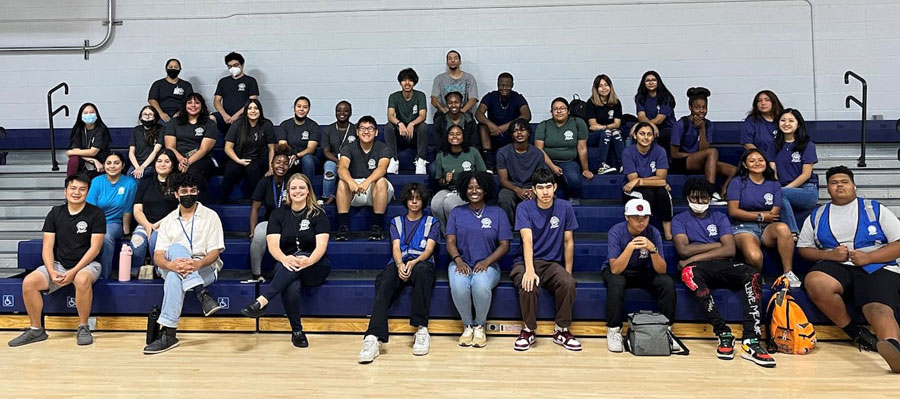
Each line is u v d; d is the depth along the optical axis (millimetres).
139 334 3984
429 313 3924
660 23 6227
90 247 3984
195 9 6453
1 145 6129
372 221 4613
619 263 3699
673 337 3572
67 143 6113
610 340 3623
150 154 5203
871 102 6090
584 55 6270
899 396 2850
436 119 5359
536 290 3689
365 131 4680
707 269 3711
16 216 5113
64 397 2896
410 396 2902
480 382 3084
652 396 2883
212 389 3000
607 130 5289
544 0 6281
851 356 3451
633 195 4430
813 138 5734
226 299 3980
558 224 3877
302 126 5441
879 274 3494
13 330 4078
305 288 4004
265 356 3523
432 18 6348
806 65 6125
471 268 3863
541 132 5051
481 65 6328
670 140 5297
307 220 3924
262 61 6434
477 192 3881
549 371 3248
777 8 6148
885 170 5156
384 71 6375
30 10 6531
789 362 3365
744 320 3545
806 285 3641
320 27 6414
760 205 4113
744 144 4906
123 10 6492
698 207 3906
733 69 6180
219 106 6098
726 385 3016
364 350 3428
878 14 6078
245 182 5113
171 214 3979
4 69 6527
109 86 6480
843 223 3707
